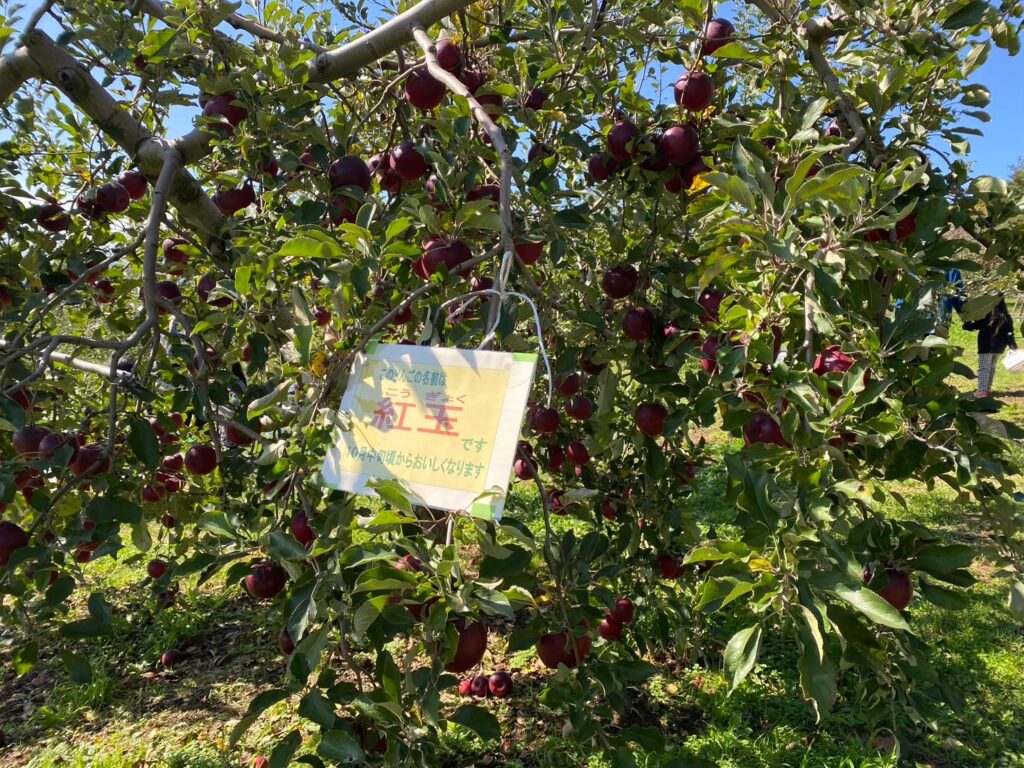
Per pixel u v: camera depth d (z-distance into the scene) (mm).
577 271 2992
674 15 2498
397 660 2941
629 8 2697
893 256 1568
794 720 3123
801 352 1751
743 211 1751
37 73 2102
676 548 3076
